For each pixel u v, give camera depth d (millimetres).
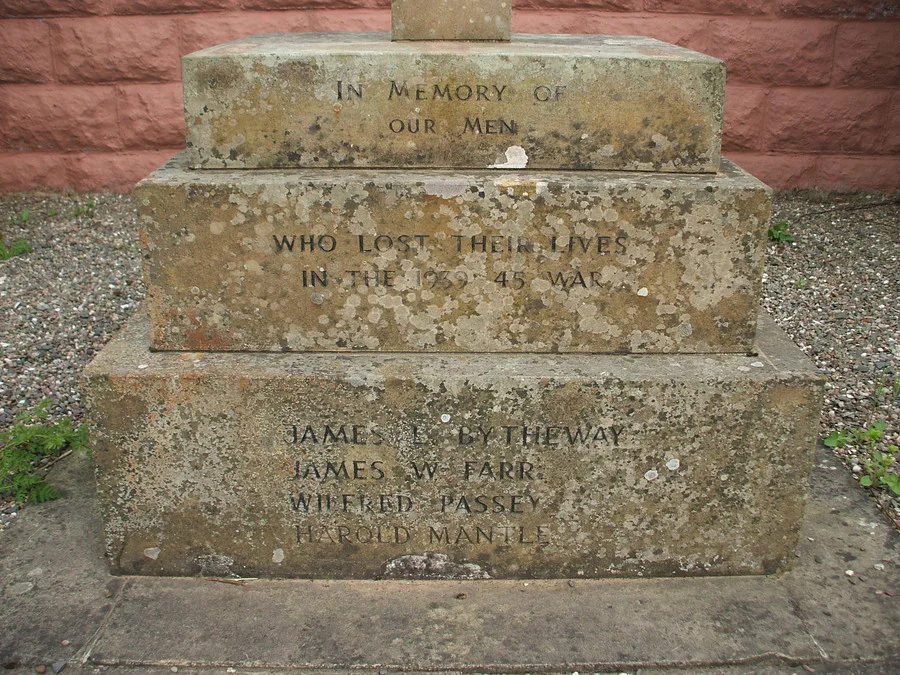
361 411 2598
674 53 2680
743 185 2523
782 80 5926
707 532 2744
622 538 2744
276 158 2617
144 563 2771
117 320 4688
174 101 6027
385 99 2561
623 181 2527
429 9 2869
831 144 6035
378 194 2510
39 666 2465
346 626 2602
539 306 2621
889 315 4609
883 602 2707
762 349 2736
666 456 2656
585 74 2545
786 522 2738
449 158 2621
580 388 2574
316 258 2576
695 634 2582
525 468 2662
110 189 6223
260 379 2559
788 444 2648
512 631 2588
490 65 2533
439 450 2643
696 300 2623
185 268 2594
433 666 2473
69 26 5867
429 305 2619
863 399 3867
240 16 5855
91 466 3402
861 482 3275
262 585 2764
